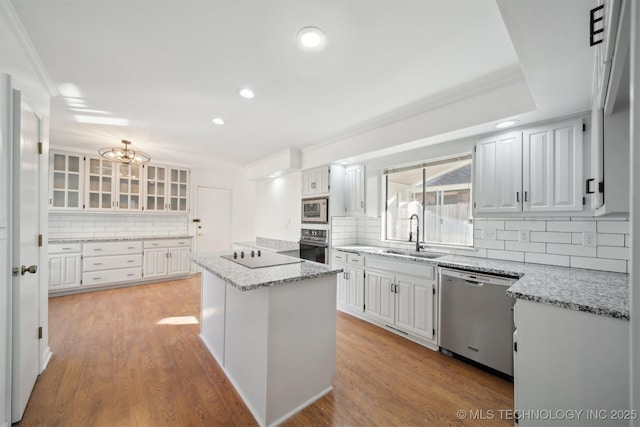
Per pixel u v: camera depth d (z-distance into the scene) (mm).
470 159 2947
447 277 2385
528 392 1372
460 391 1924
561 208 2037
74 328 2877
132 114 2846
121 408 1717
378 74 2035
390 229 3752
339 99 2439
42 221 2002
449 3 1381
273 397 1624
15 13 1445
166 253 4906
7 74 1448
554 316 1307
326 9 1433
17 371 1563
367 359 2338
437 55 1803
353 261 3340
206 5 1410
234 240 6184
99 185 4387
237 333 1950
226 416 1681
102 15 1479
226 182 6090
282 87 2246
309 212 4102
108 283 4344
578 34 1211
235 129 3277
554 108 1898
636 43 618
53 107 2676
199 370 2152
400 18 1483
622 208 1387
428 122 2568
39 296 1988
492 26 1531
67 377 2010
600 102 1348
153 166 4934
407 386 1978
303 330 1785
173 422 1619
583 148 1961
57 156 4078
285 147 4141
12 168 1482
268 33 1621
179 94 2385
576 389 1250
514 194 2260
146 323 3047
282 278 1688
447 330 2379
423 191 3387
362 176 3650
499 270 2059
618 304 1224
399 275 2795
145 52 1807
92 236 4578
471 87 2193
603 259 2021
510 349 2004
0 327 1395
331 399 1842
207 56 1848
